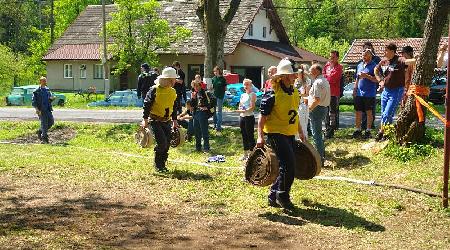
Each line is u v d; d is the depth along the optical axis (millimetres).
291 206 9078
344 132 15484
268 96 8727
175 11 49094
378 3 73938
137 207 9305
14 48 80188
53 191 10547
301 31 81438
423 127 12805
